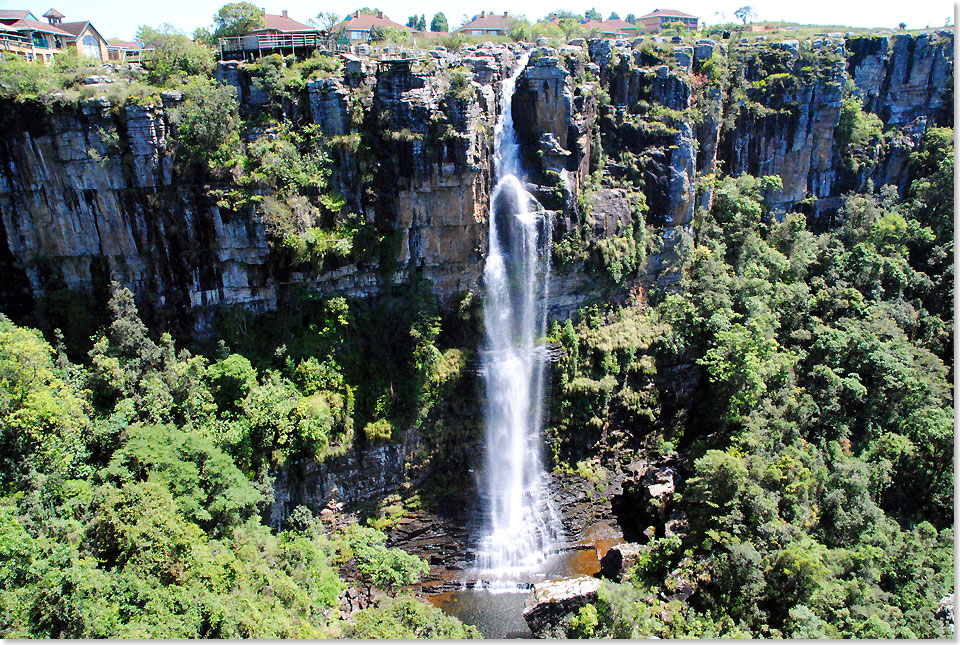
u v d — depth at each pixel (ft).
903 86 345.31
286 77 200.95
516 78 242.58
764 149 311.68
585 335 241.96
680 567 183.52
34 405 142.31
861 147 331.98
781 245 298.76
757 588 165.48
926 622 155.94
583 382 236.84
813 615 152.87
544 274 233.76
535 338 236.02
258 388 188.55
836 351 241.14
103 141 180.24
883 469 205.67
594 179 250.98
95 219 188.65
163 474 154.61
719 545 182.19
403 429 213.87
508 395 230.68
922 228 306.96
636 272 252.42
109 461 157.48
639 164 256.11
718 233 279.49
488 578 211.00
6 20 255.91
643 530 221.87
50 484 141.69
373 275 216.74
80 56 205.77
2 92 173.27
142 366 179.63
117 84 184.44
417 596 202.59
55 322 187.93
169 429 169.07
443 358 223.30
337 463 202.69
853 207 313.73
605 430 242.17
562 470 238.48
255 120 199.31
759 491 183.32
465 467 226.38
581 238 237.45
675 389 252.62
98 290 194.39
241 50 209.97
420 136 205.77
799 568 162.50
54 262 189.88
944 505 206.28
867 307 272.72
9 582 120.47
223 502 160.45
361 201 209.67
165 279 196.24
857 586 162.50
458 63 220.64
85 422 158.81
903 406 234.99
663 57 264.52
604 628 161.68
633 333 247.50
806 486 192.75
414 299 220.43
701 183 273.75
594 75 254.27
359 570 187.52
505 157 240.94
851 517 186.91
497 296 233.76
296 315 206.80
